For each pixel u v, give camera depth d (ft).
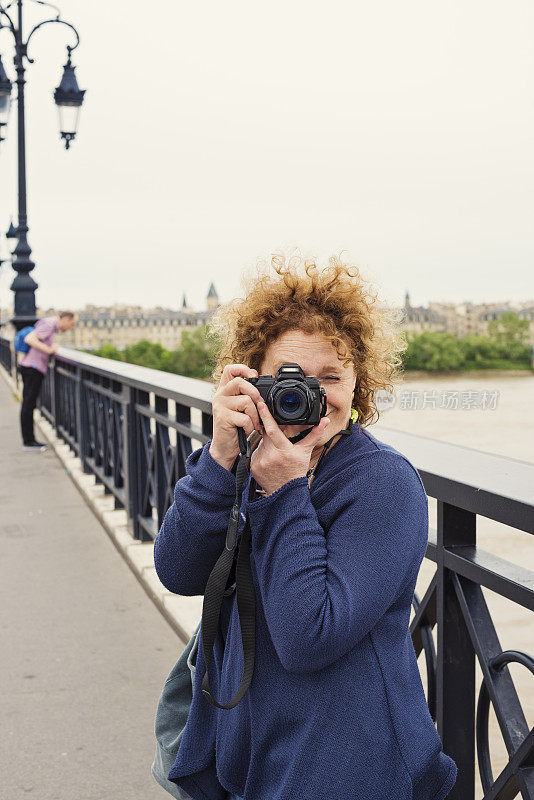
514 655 5.32
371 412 4.63
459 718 6.20
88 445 25.81
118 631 13.16
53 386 34.19
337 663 4.02
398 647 4.12
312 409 3.98
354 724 3.97
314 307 4.35
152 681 11.34
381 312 4.60
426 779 4.11
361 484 4.06
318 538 3.97
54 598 14.75
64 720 10.28
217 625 4.42
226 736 4.42
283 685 4.11
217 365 4.75
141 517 17.20
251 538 4.27
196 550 4.37
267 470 4.06
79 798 8.63
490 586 5.37
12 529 19.85
